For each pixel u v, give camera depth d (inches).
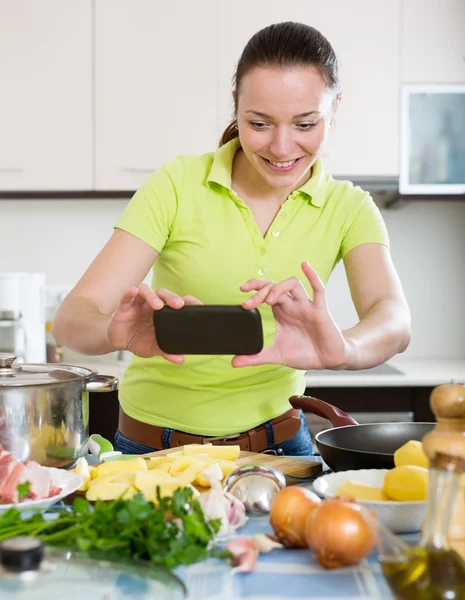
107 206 121.4
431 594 23.5
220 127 108.0
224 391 56.7
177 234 57.1
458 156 110.0
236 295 57.0
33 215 120.8
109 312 52.5
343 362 42.3
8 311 102.4
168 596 24.9
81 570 26.8
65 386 42.2
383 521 32.3
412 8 108.7
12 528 29.2
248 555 29.6
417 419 101.3
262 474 37.4
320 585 28.0
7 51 107.7
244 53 50.4
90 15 107.8
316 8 108.3
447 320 123.5
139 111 108.6
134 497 28.3
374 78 109.0
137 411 59.0
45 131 108.3
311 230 57.6
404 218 123.0
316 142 49.5
